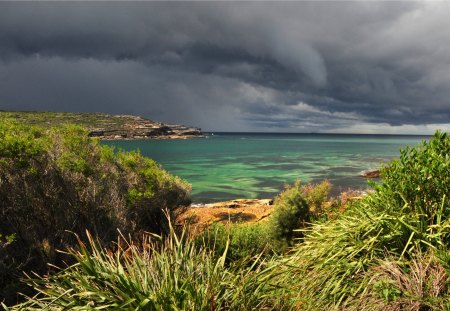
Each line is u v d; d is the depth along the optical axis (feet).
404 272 10.41
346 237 12.62
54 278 9.25
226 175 141.59
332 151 321.52
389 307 9.75
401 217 11.78
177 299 8.48
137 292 8.32
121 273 9.12
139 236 26.81
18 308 8.99
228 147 378.73
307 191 33.88
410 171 13.23
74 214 23.62
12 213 21.20
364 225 12.51
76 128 30.37
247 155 257.96
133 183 31.09
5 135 22.40
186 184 36.73
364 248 11.97
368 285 10.61
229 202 72.23
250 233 28.40
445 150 13.35
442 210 12.08
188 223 12.07
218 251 10.53
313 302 10.68
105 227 24.68
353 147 415.03
